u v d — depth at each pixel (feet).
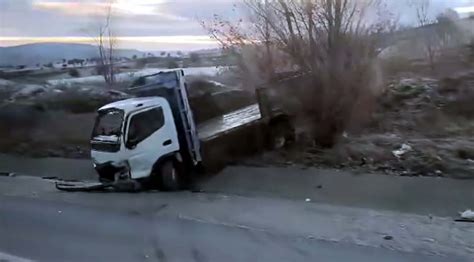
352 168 43.68
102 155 42.96
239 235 27.27
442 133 50.31
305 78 49.34
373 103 52.39
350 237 26.30
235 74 57.00
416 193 36.83
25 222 32.27
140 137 42.32
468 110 54.29
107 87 78.38
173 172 44.27
